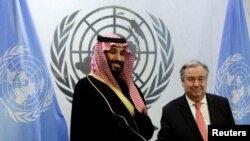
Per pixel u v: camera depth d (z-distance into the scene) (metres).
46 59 3.07
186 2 3.24
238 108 3.05
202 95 2.33
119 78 2.45
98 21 3.13
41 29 3.08
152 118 3.16
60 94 3.07
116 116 2.23
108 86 2.33
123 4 3.16
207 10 3.27
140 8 3.18
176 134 2.28
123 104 2.29
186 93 2.39
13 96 2.68
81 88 2.30
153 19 3.20
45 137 2.78
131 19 3.16
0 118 2.65
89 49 3.11
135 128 2.27
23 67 2.71
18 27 2.71
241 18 3.10
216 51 3.27
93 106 2.25
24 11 2.78
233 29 3.09
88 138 2.22
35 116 2.73
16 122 2.68
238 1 3.10
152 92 3.16
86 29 3.12
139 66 3.16
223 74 3.07
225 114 2.38
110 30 3.14
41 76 2.78
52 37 3.09
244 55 3.07
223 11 3.29
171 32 3.21
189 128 2.27
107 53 2.36
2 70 2.67
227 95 3.06
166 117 2.37
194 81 2.30
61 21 3.10
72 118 2.29
